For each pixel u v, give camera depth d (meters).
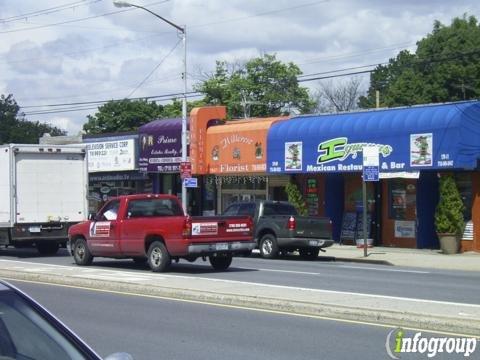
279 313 12.00
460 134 25.03
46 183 24.58
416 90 54.09
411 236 28.09
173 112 62.94
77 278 16.28
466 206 26.27
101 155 42.72
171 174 38.94
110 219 19.91
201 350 9.30
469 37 53.00
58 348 4.34
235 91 60.94
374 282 16.67
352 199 30.34
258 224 25.23
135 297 14.09
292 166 30.78
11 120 82.06
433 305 11.97
